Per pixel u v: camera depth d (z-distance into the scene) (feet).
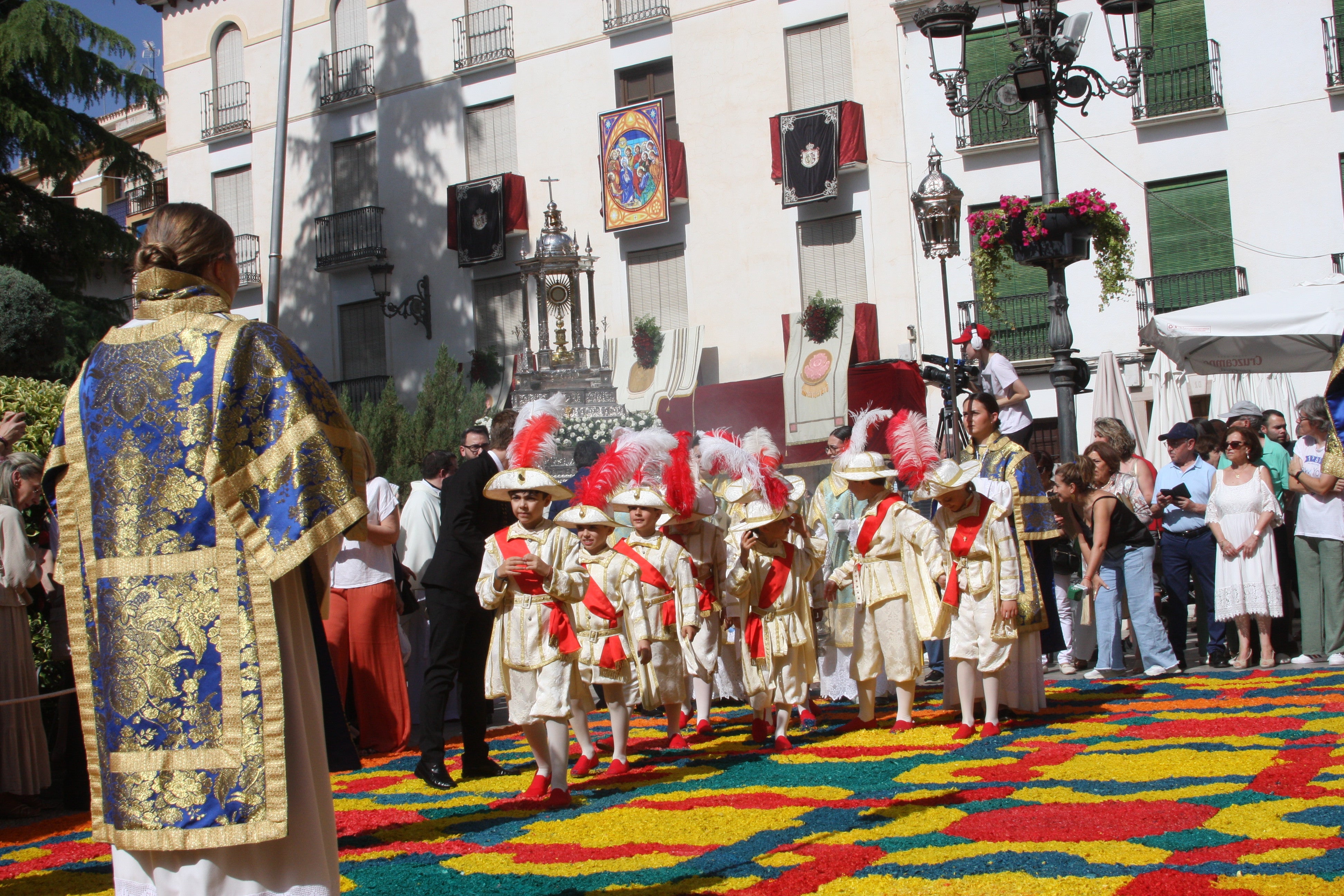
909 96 81.46
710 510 26.53
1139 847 14.74
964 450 36.70
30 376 46.93
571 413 63.82
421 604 32.50
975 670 25.09
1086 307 76.89
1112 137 76.84
